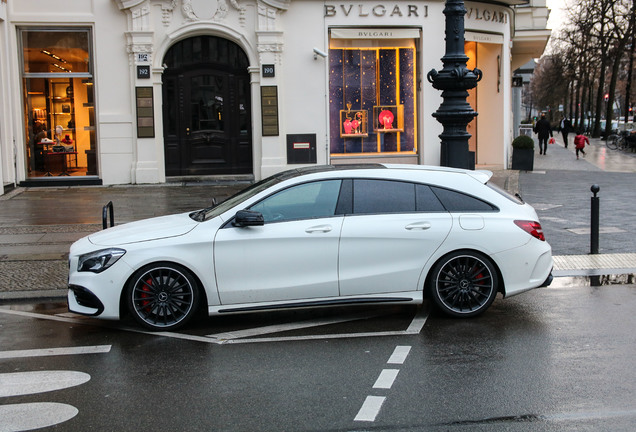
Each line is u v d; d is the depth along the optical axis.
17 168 18.34
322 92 19.17
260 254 6.90
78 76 18.58
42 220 13.49
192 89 19.25
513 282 7.20
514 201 7.48
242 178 19.28
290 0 18.70
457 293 7.17
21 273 9.43
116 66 18.44
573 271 9.37
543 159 29.59
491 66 22.78
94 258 6.88
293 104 19.11
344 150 19.61
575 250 10.59
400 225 7.05
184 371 5.78
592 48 44.69
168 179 19.06
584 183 19.08
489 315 7.39
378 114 19.69
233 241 6.88
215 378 5.59
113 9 18.28
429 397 5.08
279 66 18.88
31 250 10.83
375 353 6.16
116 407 5.00
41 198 16.45
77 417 4.83
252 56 18.84
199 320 7.43
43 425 4.69
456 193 7.28
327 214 7.09
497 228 7.14
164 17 18.44
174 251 6.85
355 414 4.79
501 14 21.77
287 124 19.16
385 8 19.17
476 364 5.80
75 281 6.90
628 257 10.09
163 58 18.78
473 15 20.52
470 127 23.41
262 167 18.95
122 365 5.96
